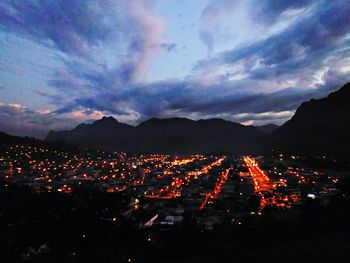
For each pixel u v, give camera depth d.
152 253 25.73
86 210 37.19
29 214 34.97
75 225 31.33
